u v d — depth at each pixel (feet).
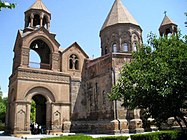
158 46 49.96
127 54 99.71
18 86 96.58
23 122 93.97
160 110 45.24
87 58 122.62
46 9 117.39
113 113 90.43
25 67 101.04
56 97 104.83
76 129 105.60
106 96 97.09
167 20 124.88
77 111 109.70
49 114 102.12
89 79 112.98
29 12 113.60
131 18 123.34
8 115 105.91
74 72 116.47
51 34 113.39
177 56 44.93
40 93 101.91
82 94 114.01
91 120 105.19
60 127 102.32
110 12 128.26
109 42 119.65
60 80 108.27
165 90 40.68
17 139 74.64
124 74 53.26
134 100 47.29
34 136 84.23
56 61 111.86
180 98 42.50
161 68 42.98
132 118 90.43
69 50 118.11
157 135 53.93
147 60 48.44
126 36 117.70
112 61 97.14
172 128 81.35
